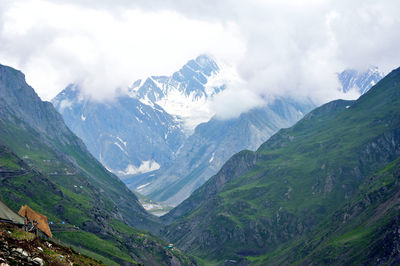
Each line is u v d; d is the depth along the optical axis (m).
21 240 92.31
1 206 102.56
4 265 78.56
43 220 109.56
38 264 86.50
